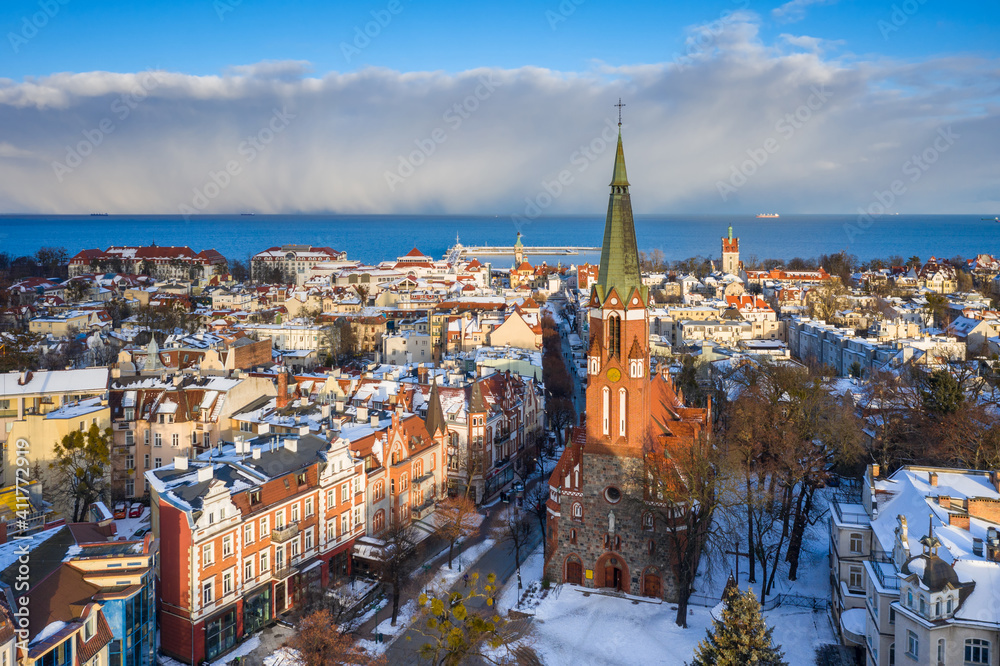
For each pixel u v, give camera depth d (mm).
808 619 90188
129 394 129750
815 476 103500
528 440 158250
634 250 96812
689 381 179250
